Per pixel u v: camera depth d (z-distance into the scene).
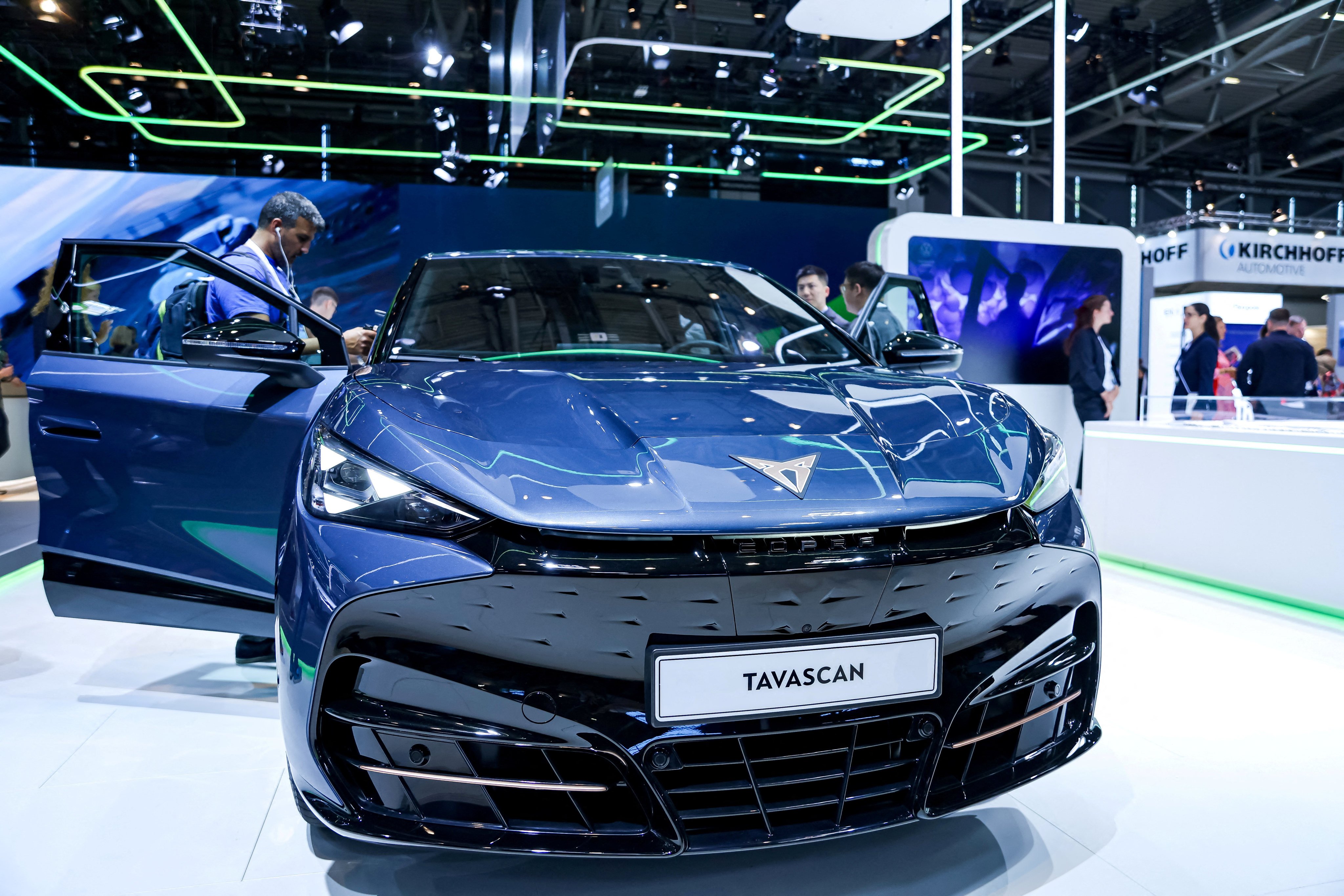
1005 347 5.82
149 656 2.52
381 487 1.21
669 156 12.47
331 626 1.15
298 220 2.93
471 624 1.12
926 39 8.96
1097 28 9.12
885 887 1.36
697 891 1.34
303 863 1.42
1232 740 1.93
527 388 1.47
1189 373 6.28
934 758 1.23
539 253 2.25
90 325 2.13
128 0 8.12
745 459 1.24
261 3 8.28
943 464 1.31
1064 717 1.43
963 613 1.22
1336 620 2.93
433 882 1.36
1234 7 8.52
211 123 10.95
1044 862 1.43
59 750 1.85
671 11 8.62
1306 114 11.95
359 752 1.19
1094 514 4.05
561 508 1.12
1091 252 5.94
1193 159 13.37
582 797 1.18
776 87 10.02
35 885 1.35
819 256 11.09
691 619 1.12
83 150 11.23
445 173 11.81
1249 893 1.34
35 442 1.98
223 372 1.90
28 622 2.90
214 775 1.73
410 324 1.92
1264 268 10.94
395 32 9.12
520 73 8.94
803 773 1.21
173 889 1.34
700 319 2.04
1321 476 2.99
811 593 1.13
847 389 1.60
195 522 1.86
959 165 5.75
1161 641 2.70
